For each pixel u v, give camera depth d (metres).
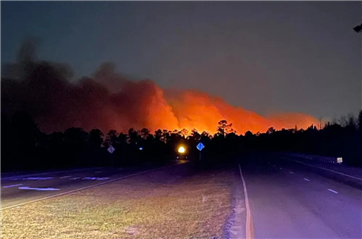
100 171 49.38
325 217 14.72
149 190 27.92
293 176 35.38
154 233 13.05
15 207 19.66
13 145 61.16
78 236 12.93
